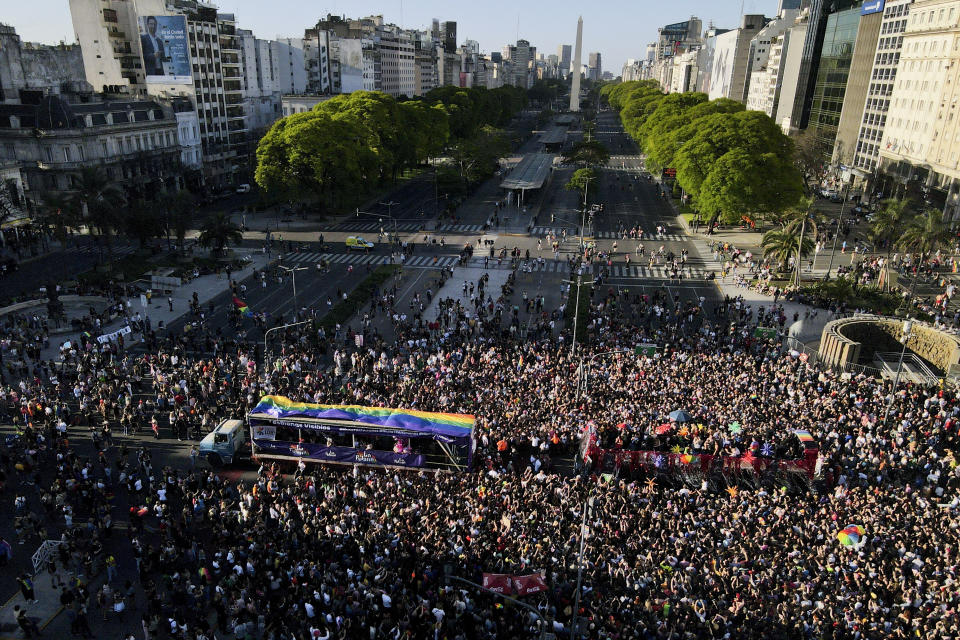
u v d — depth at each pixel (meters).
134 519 33.50
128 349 57.12
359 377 50.25
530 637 25.42
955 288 76.06
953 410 43.75
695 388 46.47
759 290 75.69
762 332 59.50
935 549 29.91
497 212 115.56
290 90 189.75
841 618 25.92
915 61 110.81
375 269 82.56
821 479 37.41
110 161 100.19
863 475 37.19
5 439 42.09
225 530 31.86
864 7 129.75
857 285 72.88
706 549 30.17
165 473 36.72
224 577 29.25
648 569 28.75
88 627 27.45
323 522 32.19
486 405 44.22
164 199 85.38
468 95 194.75
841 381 49.53
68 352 52.88
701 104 128.38
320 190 103.25
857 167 132.75
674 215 114.88
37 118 93.62
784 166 93.12
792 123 169.12
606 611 26.17
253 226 102.88
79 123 96.25
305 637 26.25
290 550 30.73
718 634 25.22
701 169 99.94
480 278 79.19
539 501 34.09
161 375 48.56
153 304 68.94
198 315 64.06
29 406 43.28
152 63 121.25
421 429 38.56
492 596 26.78
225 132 135.38
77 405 46.97
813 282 76.88
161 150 111.38
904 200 85.81
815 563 29.41
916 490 36.19
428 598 27.00
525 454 41.00
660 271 83.69
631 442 39.28
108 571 30.17
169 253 85.69
